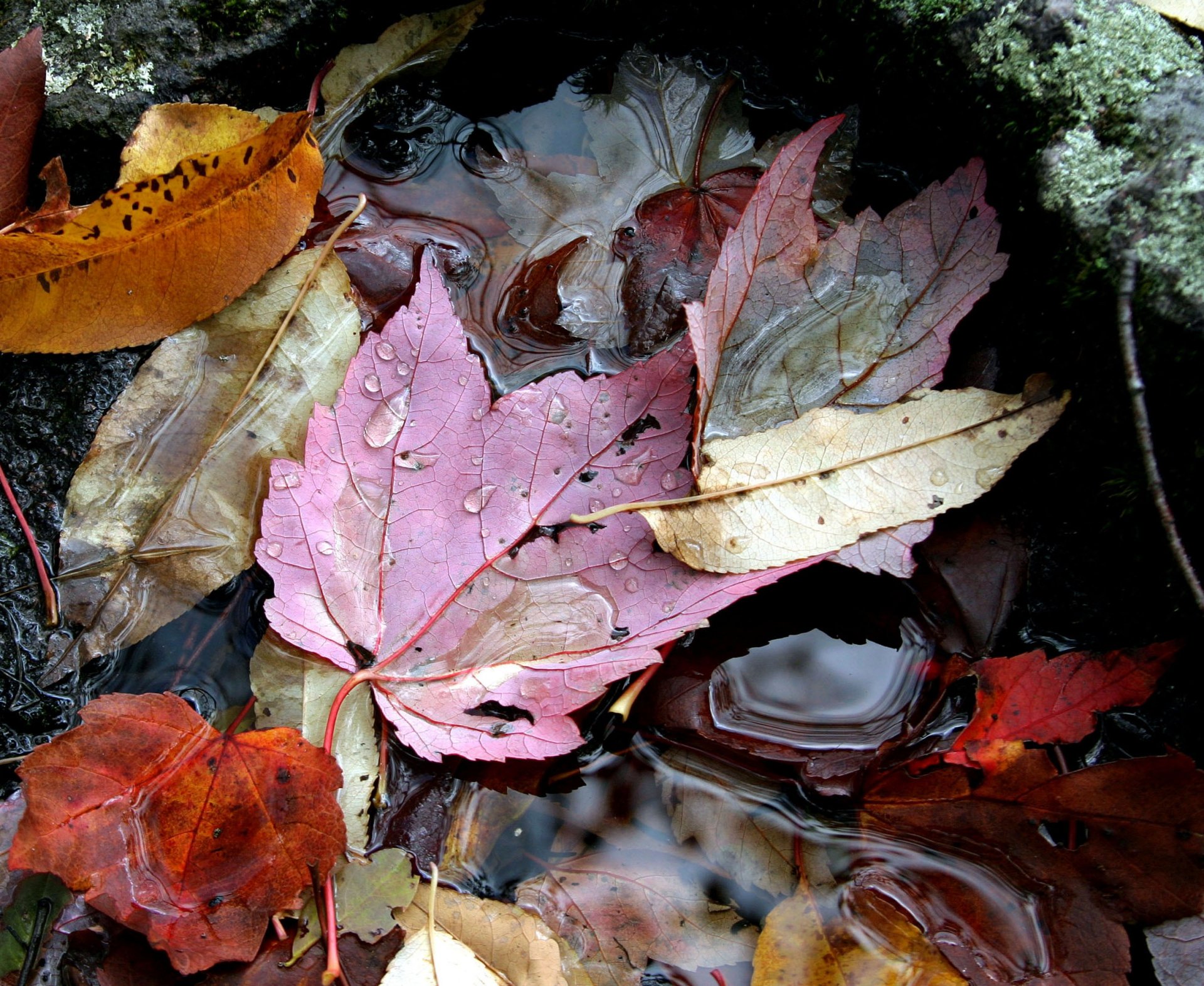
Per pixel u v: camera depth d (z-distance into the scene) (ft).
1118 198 1.31
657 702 1.34
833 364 1.36
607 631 1.32
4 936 1.28
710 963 1.30
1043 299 1.34
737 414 1.36
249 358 1.38
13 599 1.34
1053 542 1.36
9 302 1.35
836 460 1.33
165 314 1.37
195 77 1.43
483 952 1.28
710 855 1.31
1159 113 1.31
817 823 1.32
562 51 1.48
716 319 1.33
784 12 1.43
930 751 1.32
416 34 1.45
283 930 1.28
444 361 1.33
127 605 1.35
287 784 1.27
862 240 1.36
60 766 1.26
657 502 1.31
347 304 1.39
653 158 1.46
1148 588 1.34
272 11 1.43
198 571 1.35
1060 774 1.30
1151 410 1.31
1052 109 1.33
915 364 1.35
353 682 1.31
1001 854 1.30
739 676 1.34
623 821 1.32
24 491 1.36
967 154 1.38
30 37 1.36
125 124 1.42
